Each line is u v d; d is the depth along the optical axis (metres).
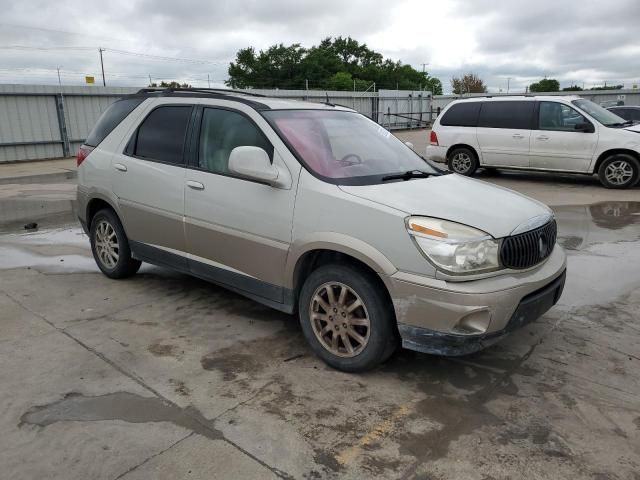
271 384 3.44
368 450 2.79
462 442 2.87
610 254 6.38
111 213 5.31
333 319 3.58
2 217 8.91
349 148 4.19
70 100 19.48
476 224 3.25
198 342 4.05
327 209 3.51
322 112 4.53
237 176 4.04
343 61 91.50
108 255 5.45
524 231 3.39
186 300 4.91
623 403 3.24
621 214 8.66
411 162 4.46
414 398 3.29
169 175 4.55
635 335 4.17
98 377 3.52
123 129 5.16
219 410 3.14
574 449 2.81
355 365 3.51
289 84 83.62
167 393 3.32
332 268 3.52
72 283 5.39
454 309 3.08
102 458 2.71
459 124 12.62
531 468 2.66
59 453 2.75
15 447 2.80
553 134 11.41
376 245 3.28
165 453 2.75
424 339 3.22
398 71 96.50
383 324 3.37
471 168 12.59
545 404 3.23
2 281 5.45
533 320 3.50
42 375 3.54
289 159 3.79
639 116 15.58
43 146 19.00
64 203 10.27
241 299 4.94
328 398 3.28
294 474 2.61
